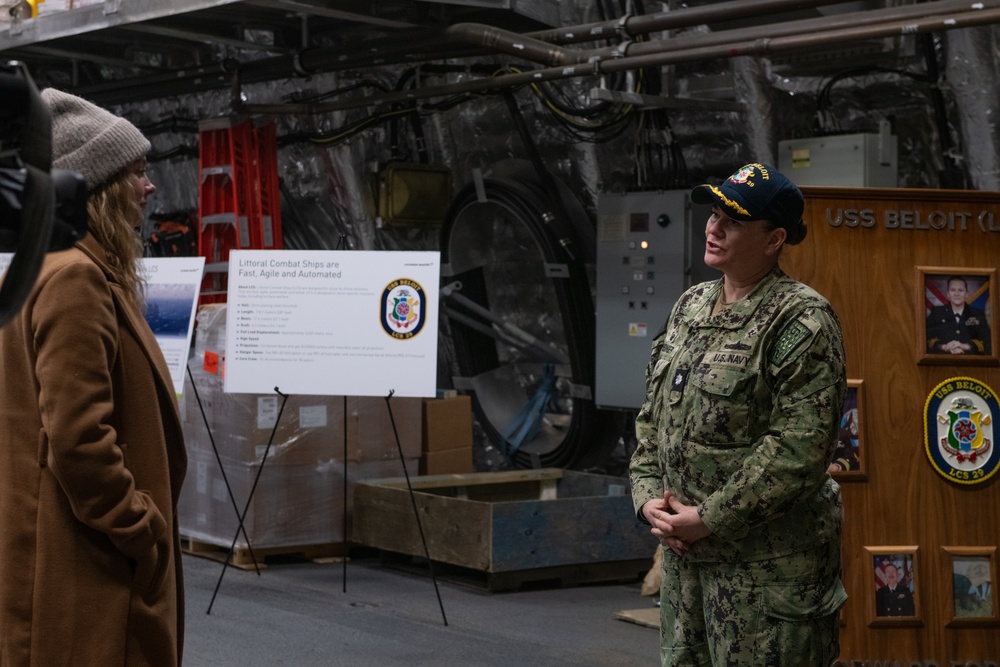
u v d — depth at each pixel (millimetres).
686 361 2594
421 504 5660
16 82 1148
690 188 5992
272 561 6023
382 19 5844
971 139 5184
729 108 5945
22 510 2121
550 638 4613
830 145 5414
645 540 5672
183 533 6184
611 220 6180
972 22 4414
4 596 2109
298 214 8078
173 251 8609
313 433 5934
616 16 6090
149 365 2203
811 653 2467
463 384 7383
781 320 2465
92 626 2102
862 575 3674
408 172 7320
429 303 4844
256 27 6863
